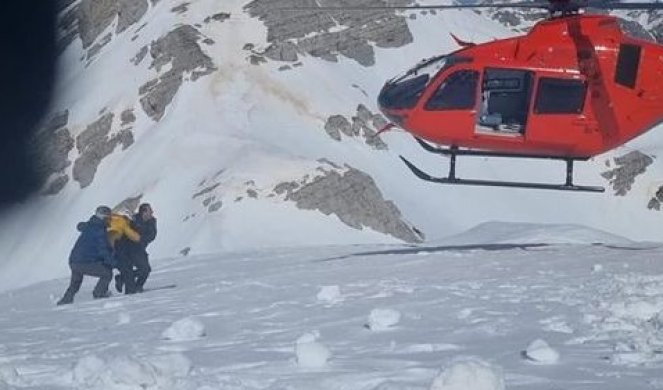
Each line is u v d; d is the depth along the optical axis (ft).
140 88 322.96
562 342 26.17
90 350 30.32
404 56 358.43
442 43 371.35
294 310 37.58
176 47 331.36
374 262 58.75
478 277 45.73
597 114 55.57
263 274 57.93
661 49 56.24
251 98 312.50
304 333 30.96
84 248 54.49
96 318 41.65
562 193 310.24
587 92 55.42
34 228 278.87
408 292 40.37
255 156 272.72
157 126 305.53
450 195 294.46
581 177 320.09
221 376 22.49
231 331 32.89
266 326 33.63
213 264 72.13
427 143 58.54
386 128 59.41
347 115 312.91
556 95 55.31
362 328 31.09
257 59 329.52
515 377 21.30
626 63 55.62
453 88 55.77
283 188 254.06
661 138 350.64
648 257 53.01
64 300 54.60
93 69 339.98
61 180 295.28
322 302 39.52
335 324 32.58
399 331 29.78
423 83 56.44
